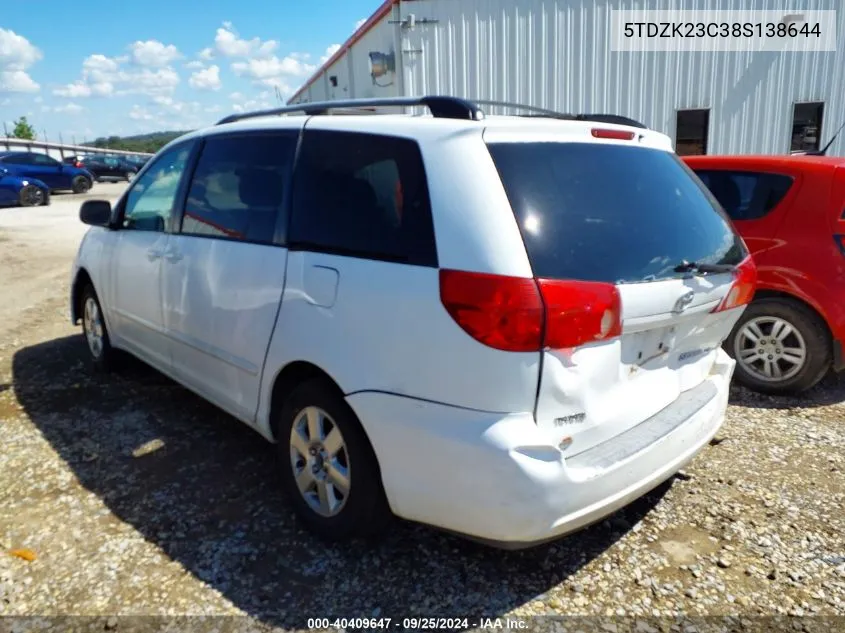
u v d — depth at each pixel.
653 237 2.60
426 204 2.43
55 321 6.69
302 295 2.79
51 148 37.03
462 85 11.84
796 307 4.46
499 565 2.77
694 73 12.62
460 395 2.29
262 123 3.36
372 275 2.53
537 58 11.95
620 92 12.39
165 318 3.87
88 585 2.62
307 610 2.50
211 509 3.17
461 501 2.32
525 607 2.53
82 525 3.02
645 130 3.06
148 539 2.92
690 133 13.03
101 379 4.92
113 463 3.62
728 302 2.88
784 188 4.61
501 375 2.21
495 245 2.25
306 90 21.66
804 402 4.54
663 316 2.52
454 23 11.62
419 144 2.52
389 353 2.45
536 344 2.19
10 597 2.55
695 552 2.86
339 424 2.69
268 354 2.99
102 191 26.48
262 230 3.10
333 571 2.72
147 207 4.21
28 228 14.54
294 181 3.00
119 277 4.41
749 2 12.44
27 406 4.41
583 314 2.25
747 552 2.86
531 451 2.24
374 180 2.65
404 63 11.65
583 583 2.67
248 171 3.29
